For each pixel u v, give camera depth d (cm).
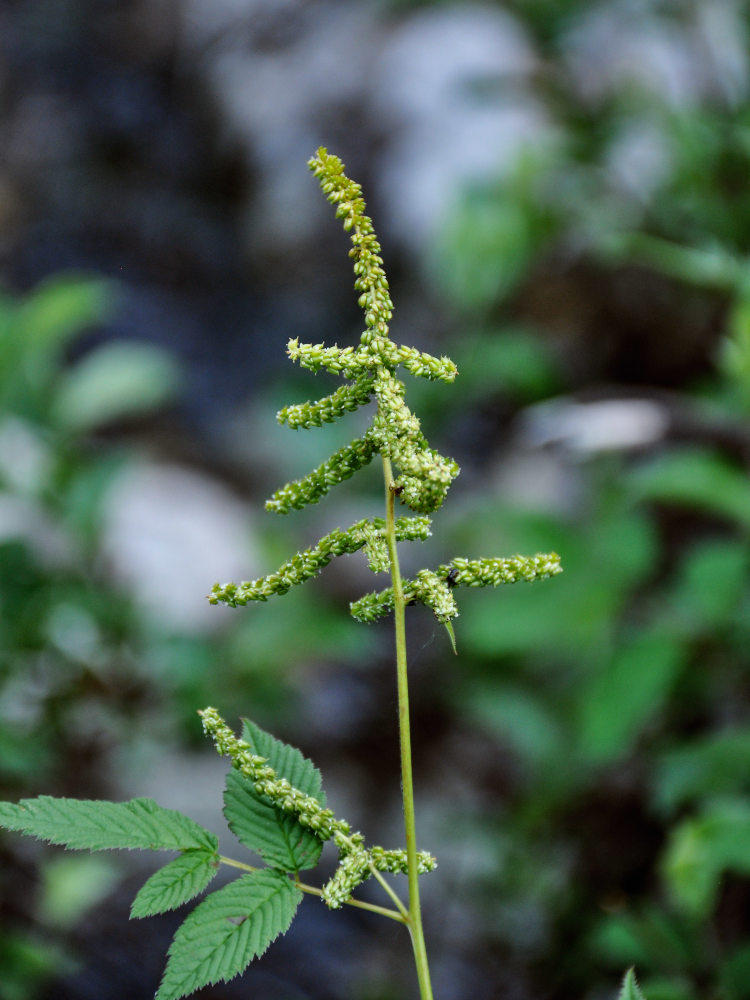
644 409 158
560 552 153
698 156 192
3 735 153
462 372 238
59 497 182
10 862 157
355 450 95
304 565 95
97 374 193
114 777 180
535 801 173
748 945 121
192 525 268
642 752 169
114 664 178
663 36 274
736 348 144
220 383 361
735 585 143
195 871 95
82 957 154
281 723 202
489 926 171
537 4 300
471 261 231
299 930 175
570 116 248
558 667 188
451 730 223
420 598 95
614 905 135
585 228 220
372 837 197
